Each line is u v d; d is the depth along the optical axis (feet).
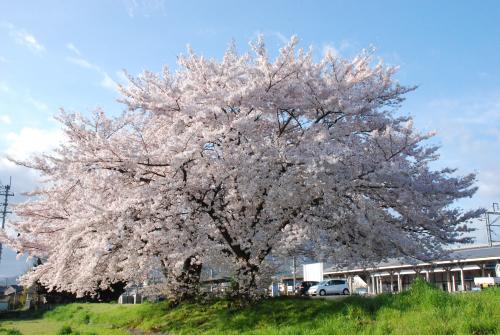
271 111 41.52
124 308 66.13
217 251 36.65
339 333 24.63
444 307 24.98
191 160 35.29
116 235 32.50
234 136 35.76
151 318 48.52
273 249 38.75
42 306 120.16
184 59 44.60
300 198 36.58
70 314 85.66
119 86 38.63
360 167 35.81
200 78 40.45
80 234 33.68
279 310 34.58
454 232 40.88
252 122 36.47
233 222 36.96
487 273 91.91
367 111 42.98
